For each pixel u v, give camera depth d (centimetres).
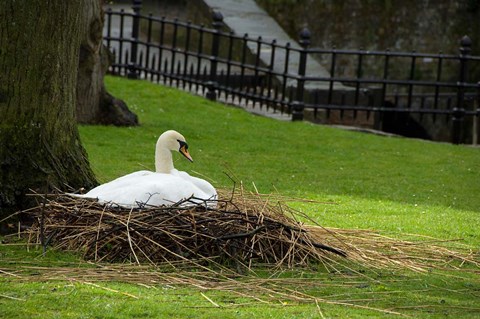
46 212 1112
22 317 855
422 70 3022
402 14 3039
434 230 1374
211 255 1054
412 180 1817
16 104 1171
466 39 2406
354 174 1838
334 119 2614
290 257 1088
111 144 1906
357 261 1130
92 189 1150
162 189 1080
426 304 974
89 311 877
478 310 958
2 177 1160
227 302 930
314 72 2864
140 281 981
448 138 2930
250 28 3080
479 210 1588
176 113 2336
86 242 1057
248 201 1193
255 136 2161
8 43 1162
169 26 3300
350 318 898
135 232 1045
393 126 2983
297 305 937
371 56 3052
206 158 1873
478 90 2472
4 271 995
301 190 1645
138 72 2772
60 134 1210
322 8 3098
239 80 2830
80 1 1213
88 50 2003
